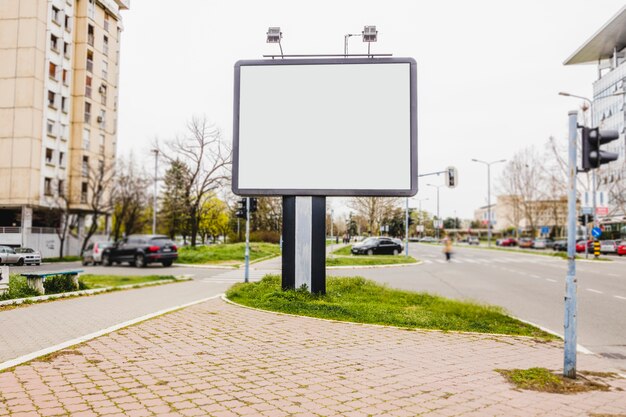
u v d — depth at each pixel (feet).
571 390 16.74
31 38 131.85
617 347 25.20
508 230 389.39
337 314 30.94
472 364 20.13
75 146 149.48
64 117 145.18
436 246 250.57
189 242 246.47
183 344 22.57
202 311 32.53
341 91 38.42
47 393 15.20
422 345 23.50
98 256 100.83
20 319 29.09
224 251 116.78
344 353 21.52
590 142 18.81
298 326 27.45
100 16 160.56
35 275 40.09
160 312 31.91
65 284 44.29
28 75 131.23
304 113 38.47
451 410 14.53
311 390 16.16
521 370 19.13
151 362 19.25
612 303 41.88
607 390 16.79
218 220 214.28
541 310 38.17
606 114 230.89
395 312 32.35
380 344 23.49
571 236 18.61
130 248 94.79
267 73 38.93
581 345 25.68
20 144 130.31
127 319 29.50
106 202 157.79
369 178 37.78
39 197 133.08
